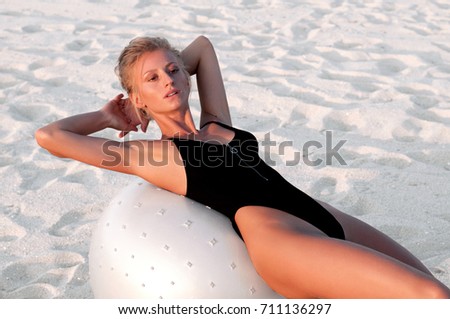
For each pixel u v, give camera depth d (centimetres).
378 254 347
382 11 1134
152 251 385
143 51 427
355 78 857
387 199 581
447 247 513
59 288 471
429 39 995
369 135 706
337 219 430
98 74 866
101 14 1115
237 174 404
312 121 737
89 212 568
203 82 481
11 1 1180
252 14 1117
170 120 436
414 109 755
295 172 629
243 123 733
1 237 536
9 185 606
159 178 416
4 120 736
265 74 871
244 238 386
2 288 478
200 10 1140
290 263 359
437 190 593
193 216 396
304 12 1124
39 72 873
